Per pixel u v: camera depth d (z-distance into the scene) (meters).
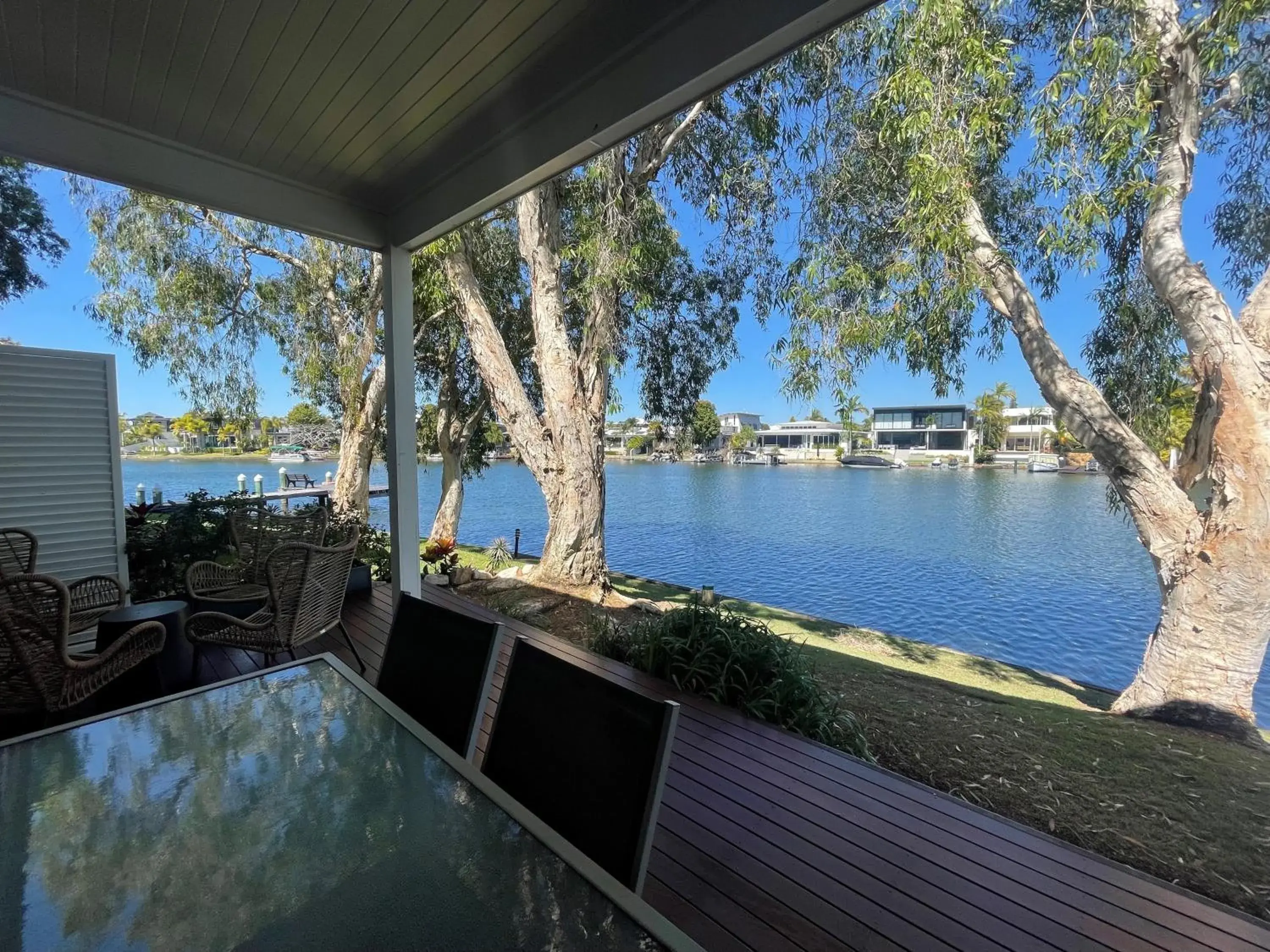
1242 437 1.99
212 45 1.76
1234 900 1.55
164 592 4.01
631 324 6.06
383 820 0.95
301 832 0.92
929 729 2.54
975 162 2.47
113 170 2.24
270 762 1.14
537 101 2.05
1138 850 1.75
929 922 1.34
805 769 2.04
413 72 1.89
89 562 3.30
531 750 1.07
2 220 5.33
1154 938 1.30
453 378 8.23
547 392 5.55
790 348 3.30
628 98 1.81
